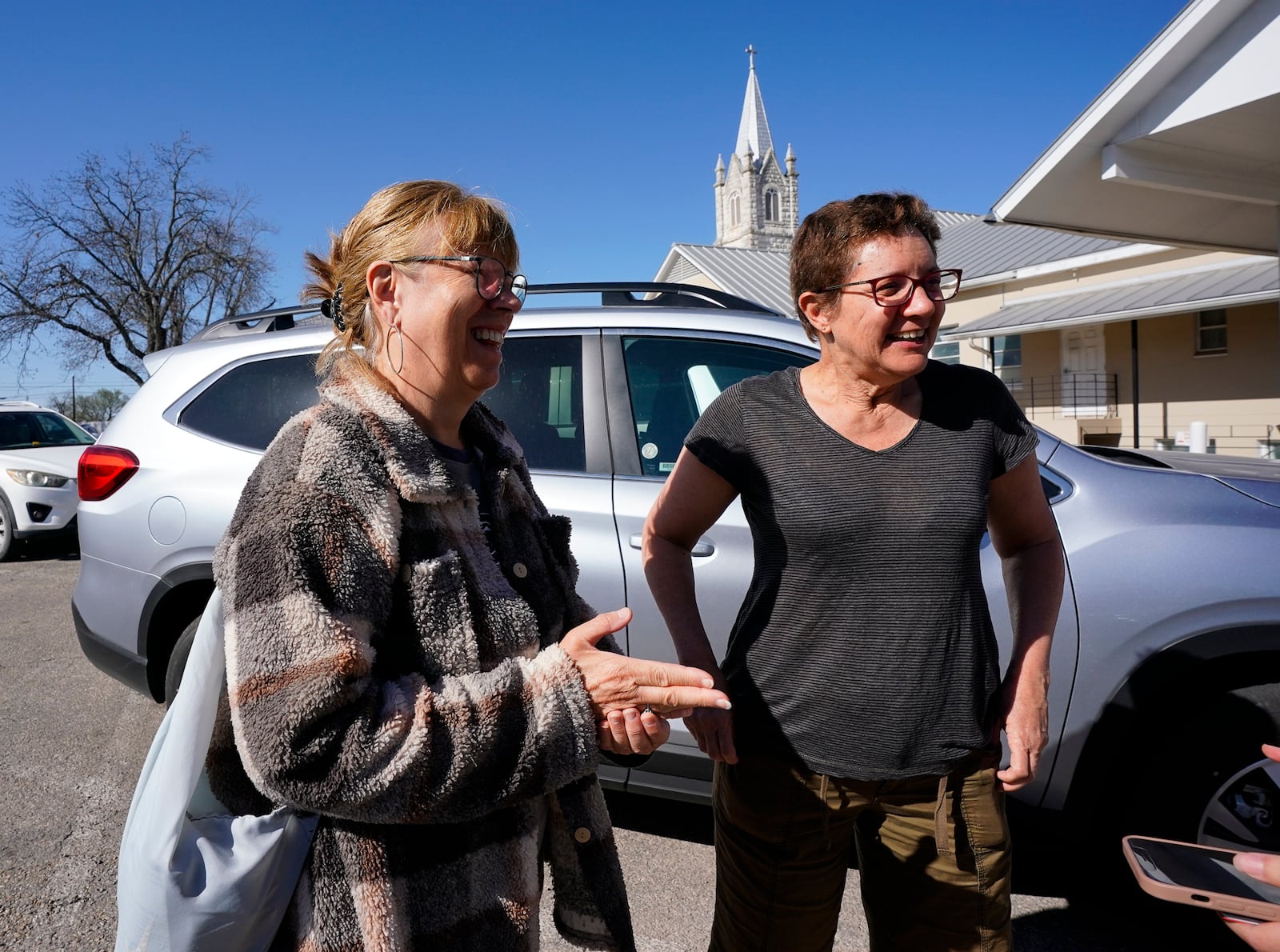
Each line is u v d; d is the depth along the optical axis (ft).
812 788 5.28
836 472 5.17
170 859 3.47
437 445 4.15
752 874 5.49
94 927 8.25
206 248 97.40
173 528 10.00
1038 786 7.79
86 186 94.07
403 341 3.98
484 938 3.64
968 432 5.26
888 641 5.08
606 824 4.40
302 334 10.43
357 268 4.05
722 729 5.33
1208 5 21.65
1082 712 7.56
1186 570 7.37
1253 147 25.18
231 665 3.29
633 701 3.64
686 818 10.57
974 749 5.21
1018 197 28.53
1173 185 26.27
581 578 8.84
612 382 9.52
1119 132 25.27
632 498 8.98
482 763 3.34
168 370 10.84
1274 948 3.61
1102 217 30.35
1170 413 48.93
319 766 3.20
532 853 3.88
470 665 3.63
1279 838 6.96
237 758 3.81
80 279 95.71
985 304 56.75
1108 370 51.39
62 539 29.30
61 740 12.91
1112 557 7.56
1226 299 38.50
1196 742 7.29
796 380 5.62
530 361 9.82
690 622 5.68
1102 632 7.48
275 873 3.58
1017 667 5.48
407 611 3.60
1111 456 9.84
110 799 10.95
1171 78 23.49
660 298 10.32
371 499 3.51
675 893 8.87
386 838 3.53
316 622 3.25
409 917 3.52
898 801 5.31
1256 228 31.91
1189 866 4.09
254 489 3.56
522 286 4.23
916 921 5.35
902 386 5.43
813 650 5.21
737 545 8.39
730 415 5.61
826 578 5.17
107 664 10.48
